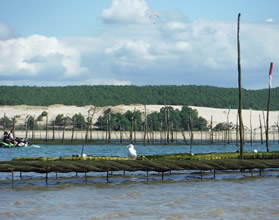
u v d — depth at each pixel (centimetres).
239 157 6488
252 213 3172
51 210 3250
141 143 19438
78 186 4719
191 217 3019
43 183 4962
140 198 3859
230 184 4969
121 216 3044
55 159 5409
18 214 3084
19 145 15212
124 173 5959
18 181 5119
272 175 6025
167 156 6088
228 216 3062
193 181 5275
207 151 14775
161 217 3011
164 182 5153
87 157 5519
